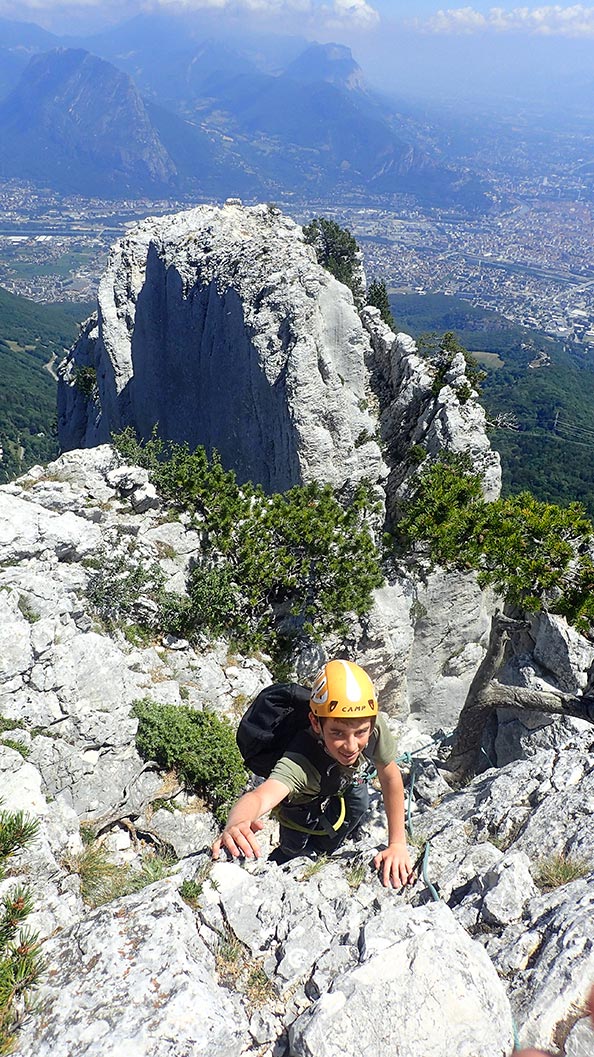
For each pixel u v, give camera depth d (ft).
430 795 50.31
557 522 94.68
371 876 29.73
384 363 166.30
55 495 100.58
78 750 62.08
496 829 35.06
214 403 179.01
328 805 26.40
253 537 110.83
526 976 21.35
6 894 26.35
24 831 26.05
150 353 211.61
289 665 109.40
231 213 214.48
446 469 118.32
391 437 154.40
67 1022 18.75
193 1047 17.83
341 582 112.27
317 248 267.59
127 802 62.64
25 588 71.92
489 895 26.40
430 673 136.87
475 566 97.86
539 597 93.50
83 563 90.94
